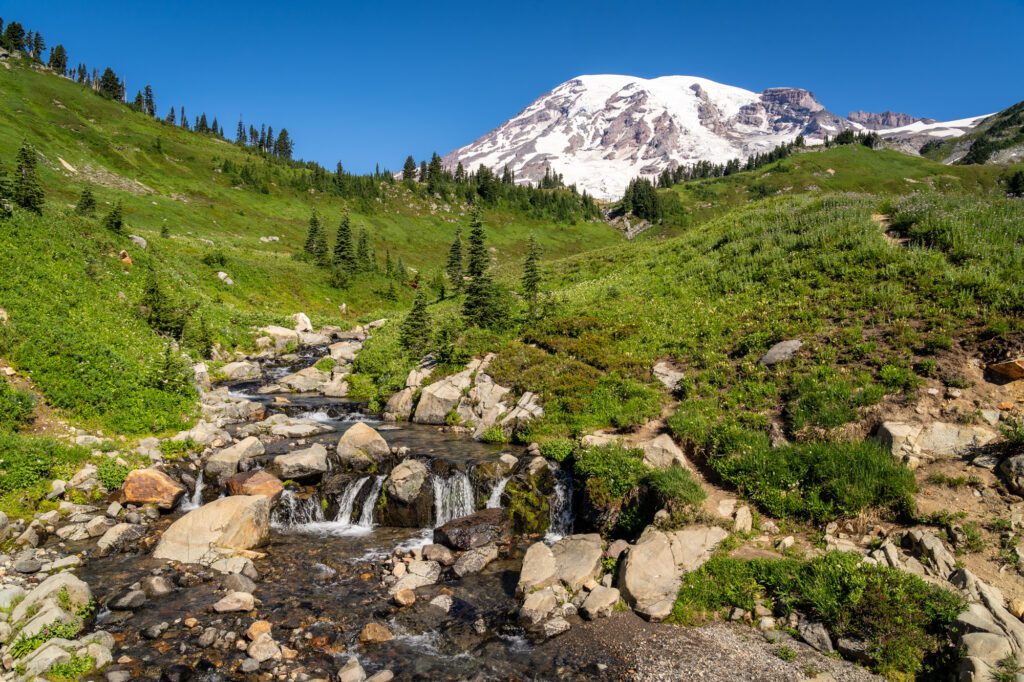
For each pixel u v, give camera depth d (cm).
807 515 1348
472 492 1848
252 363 3888
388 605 1238
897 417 1529
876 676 913
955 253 2361
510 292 4412
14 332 2195
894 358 1777
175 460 2014
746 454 1576
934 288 2119
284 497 1770
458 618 1184
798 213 3862
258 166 17700
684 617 1105
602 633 1091
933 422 1463
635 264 4284
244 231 12506
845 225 3108
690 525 1363
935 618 960
